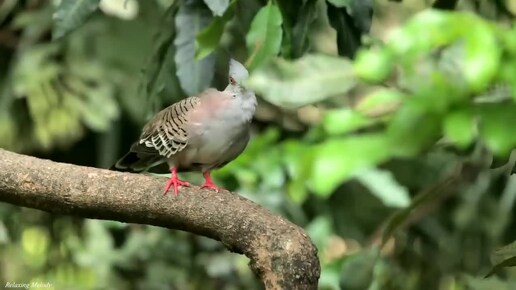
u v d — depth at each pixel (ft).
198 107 17.37
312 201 28.81
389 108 8.95
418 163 28.60
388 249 28.78
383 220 29.99
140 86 20.84
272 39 15.89
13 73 30.40
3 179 16.33
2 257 29.25
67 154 32.19
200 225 15.93
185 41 17.44
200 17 17.47
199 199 15.99
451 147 17.65
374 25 29.63
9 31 31.32
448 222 29.09
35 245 30.25
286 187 24.08
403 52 8.21
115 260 28.45
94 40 30.73
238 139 17.54
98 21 30.81
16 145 30.83
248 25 19.43
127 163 18.93
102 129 29.76
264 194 25.16
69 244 29.27
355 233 30.27
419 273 28.60
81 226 29.60
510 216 26.43
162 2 29.96
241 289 29.40
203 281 29.40
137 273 29.32
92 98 30.07
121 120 31.37
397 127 7.95
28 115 30.50
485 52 7.82
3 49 31.14
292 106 10.76
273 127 29.07
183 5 17.53
